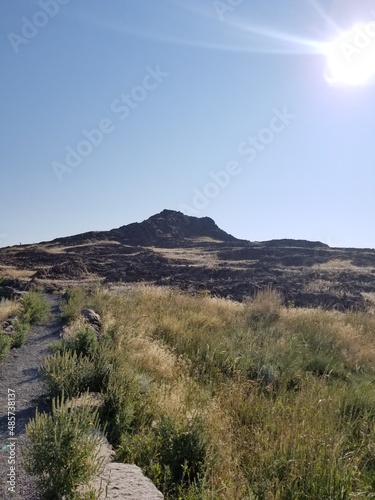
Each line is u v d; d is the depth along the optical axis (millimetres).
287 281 29453
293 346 10711
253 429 6035
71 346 8680
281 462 5223
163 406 6027
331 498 4598
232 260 51094
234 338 10883
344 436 5824
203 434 5125
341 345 11609
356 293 25875
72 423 4336
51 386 6402
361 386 8477
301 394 7375
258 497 4617
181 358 9328
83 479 3914
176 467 4863
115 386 5934
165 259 47844
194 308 14680
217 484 4637
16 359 8758
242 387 7562
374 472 5465
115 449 5086
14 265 50156
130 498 3832
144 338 9992
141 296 16125
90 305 14891
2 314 14461
